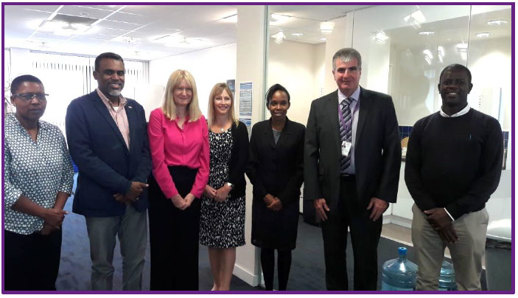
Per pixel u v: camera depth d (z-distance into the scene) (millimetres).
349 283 2301
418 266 2053
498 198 2275
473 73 2906
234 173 2410
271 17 2879
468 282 1945
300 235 2826
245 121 2969
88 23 6020
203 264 3340
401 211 2893
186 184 2223
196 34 6691
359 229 2059
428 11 3203
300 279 2875
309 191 2115
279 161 2453
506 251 2061
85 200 2012
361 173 2008
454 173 1868
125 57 9750
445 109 1911
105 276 2090
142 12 5297
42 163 1905
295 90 3041
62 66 9320
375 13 3316
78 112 1976
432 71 3197
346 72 1997
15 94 1858
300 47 3055
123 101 2125
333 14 3188
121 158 2029
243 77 2994
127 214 2143
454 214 1846
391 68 3439
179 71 2191
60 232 2070
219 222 2492
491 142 1833
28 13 5477
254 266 2939
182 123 2223
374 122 2012
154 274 2273
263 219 2506
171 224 2244
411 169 2027
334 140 2051
